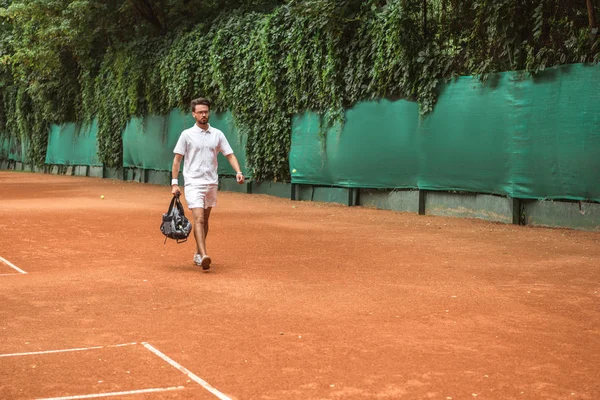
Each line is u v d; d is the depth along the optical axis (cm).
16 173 4206
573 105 1433
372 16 1923
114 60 3428
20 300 792
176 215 1009
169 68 2880
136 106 3194
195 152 1018
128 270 984
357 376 532
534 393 495
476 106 1648
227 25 2552
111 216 1708
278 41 2248
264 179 2450
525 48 1545
